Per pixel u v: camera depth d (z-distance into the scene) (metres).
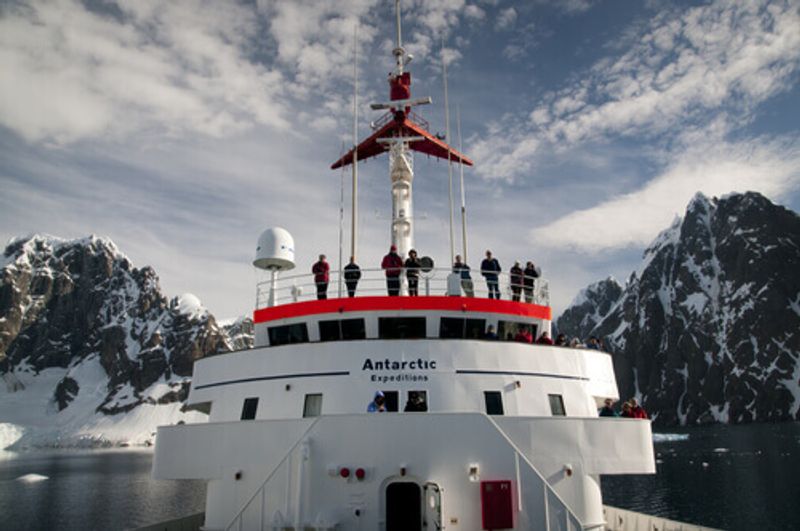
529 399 17.05
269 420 14.81
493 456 13.98
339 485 13.75
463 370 16.72
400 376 16.52
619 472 15.31
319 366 16.92
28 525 91.69
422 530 13.70
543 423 14.98
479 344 17.09
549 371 17.77
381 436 13.92
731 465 133.50
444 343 16.86
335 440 13.95
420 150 29.03
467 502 13.73
